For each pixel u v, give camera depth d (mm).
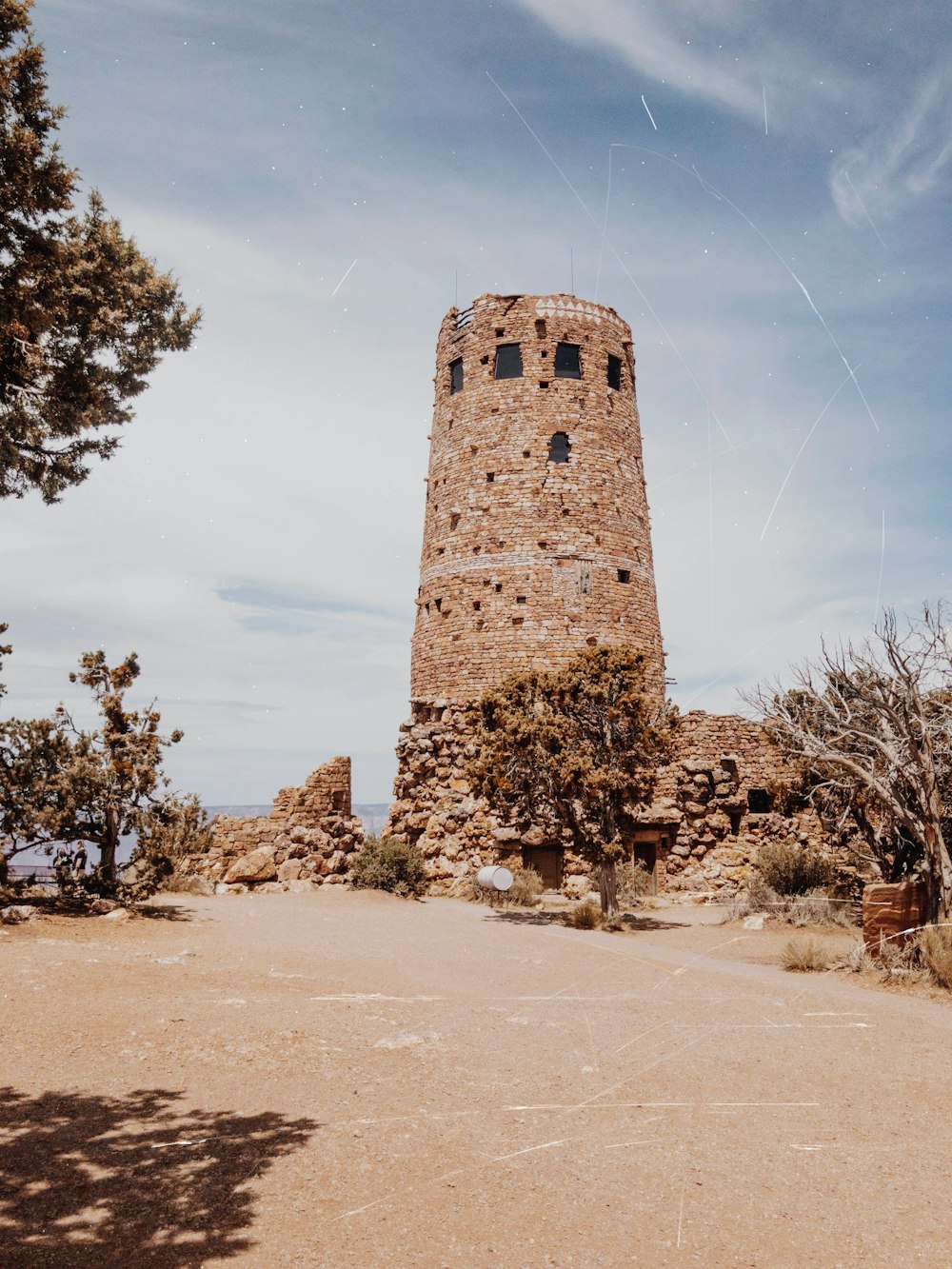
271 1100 8008
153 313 13617
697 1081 9273
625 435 41250
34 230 10578
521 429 39406
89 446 12633
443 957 17188
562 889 30969
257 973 13852
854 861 29953
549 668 36781
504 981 15008
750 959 18766
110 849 20797
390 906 26109
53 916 18203
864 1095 9000
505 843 31266
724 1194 6461
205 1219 5746
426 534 41938
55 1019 10102
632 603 39125
